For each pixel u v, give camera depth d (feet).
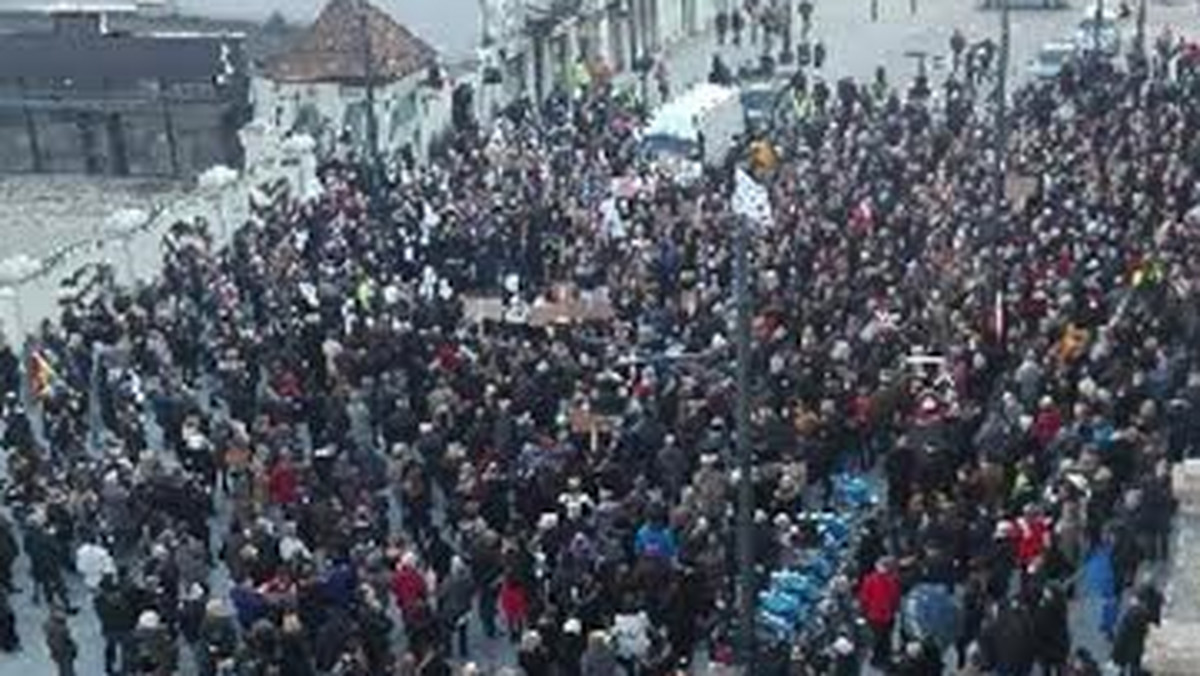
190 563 110.63
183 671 111.04
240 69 219.20
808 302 138.51
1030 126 189.98
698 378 126.41
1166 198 160.04
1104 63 212.84
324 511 112.68
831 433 120.88
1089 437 115.34
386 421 126.93
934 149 182.50
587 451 117.60
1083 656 95.91
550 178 179.63
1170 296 134.21
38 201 215.10
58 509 118.62
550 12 245.04
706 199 166.81
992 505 112.06
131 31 234.38
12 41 226.38
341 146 211.61
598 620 104.37
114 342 142.82
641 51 269.23
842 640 101.55
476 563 111.75
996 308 135.33
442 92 223.51
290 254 157.89
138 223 178.40
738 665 100.22
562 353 131.54
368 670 101.76
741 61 261.85
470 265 158.40
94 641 119.24
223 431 127.03
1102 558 108.78
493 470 115.24
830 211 162.30
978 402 123.54
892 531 112.88
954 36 243.19
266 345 138.31
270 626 101.45
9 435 131.13
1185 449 114.83
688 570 105.40
